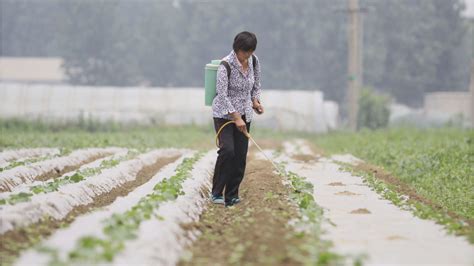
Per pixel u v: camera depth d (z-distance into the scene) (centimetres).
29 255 1348
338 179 2738
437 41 13600
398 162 3431
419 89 13662
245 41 1998
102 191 2412
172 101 8931
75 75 14400
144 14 19050
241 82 2053
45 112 8569
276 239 1467
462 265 1349
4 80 16400
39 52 18062
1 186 2394
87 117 8625
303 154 4269
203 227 1720
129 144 4859
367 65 13225
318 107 8881
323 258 1223
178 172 2575
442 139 4888
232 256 1352
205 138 6825
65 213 1928
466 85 14500
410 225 1739
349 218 1833
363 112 8419
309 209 1791
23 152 3747
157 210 1677
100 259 1206
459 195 2464
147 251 1309
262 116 8900
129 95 8912
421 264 1352
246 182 2548
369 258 1355
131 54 14362
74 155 3597
